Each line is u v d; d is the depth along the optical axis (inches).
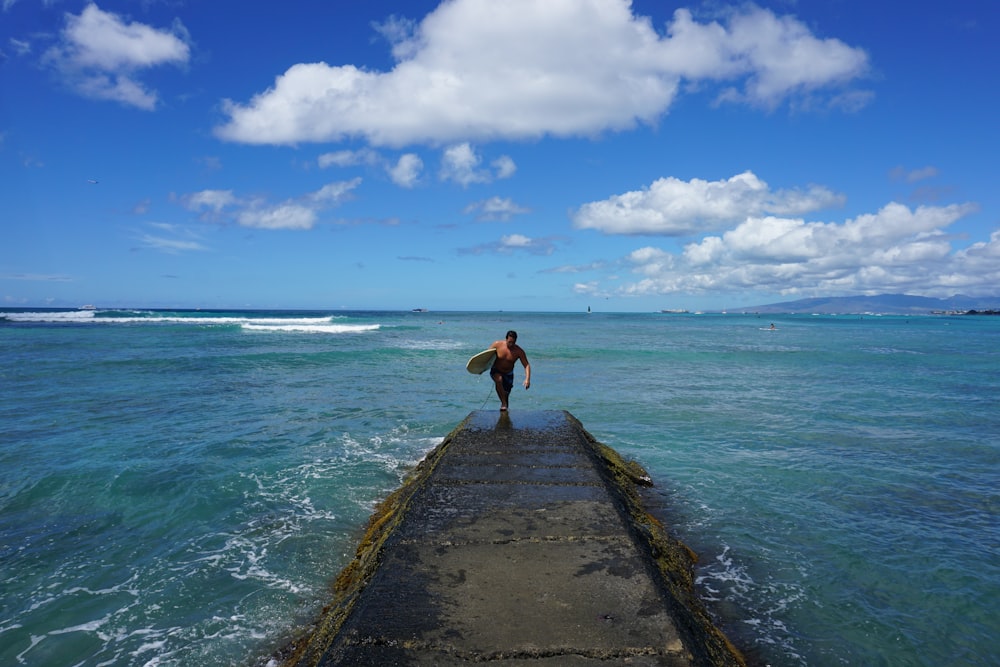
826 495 337.7
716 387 764.0
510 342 407.2
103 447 419.8
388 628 140.1
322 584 231.3
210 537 274.2
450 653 130.6
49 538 271.1
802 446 448.1
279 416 542.3
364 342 1473.9
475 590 159.2
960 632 202.1
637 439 467.2
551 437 335.0
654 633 139.5
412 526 205.6
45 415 526.9
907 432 498.0
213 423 507.2
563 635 137.7
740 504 322.3
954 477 372.5
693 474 375.6
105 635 195.6
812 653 187.9
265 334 1678.2
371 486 348.2
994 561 255.0
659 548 220.1
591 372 928.9
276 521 293.6
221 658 184.2
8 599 217.3
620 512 221.9
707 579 235.3
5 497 319.6
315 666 136.7
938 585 233.8
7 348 1119.0
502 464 283.0
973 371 989.8
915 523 297.0
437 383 767.1
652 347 1521.9
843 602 219.8
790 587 230.4
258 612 210.2
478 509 222.5
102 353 1048.8
